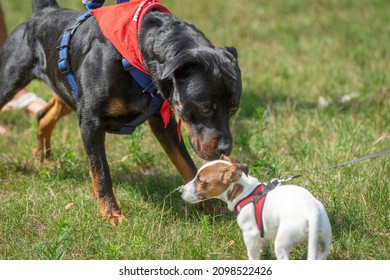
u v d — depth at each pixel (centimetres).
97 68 664
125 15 664
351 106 1018
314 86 1116
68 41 707
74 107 735
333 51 1312
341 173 764
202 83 605
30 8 1708
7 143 934
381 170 766
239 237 640
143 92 664
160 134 720
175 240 637
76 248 634
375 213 675
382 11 1600
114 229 665
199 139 621
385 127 922
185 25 650
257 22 1549
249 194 558
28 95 1030
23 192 762
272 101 1057
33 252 625
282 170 777
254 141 912
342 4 1678
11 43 787
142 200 730
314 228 511
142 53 644
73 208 707
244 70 1211
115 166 843
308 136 909
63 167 822
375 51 1291
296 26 1509
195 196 573
